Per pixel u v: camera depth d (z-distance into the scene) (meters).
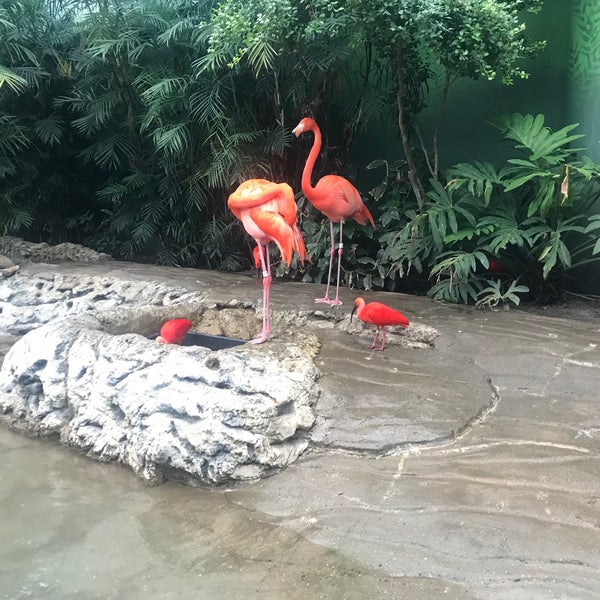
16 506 3.10
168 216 8.00
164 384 3.44
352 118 6.80
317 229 6.51
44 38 7.65
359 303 4.39
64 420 3.83
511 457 3.10
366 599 2.29
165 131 6.79
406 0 4.94
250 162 6.85
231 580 2.46
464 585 2.32
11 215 8.00
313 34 5.52
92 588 2.45
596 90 6.25
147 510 3.04
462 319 5.05
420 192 6.16
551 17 6.45
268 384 3.35
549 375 4.01
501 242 5.39
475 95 6.82
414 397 3.65
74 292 6.02
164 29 6.80
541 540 2.50
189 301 5.56
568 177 5.19
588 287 6.34
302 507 2.90
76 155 8.53
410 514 2.74
